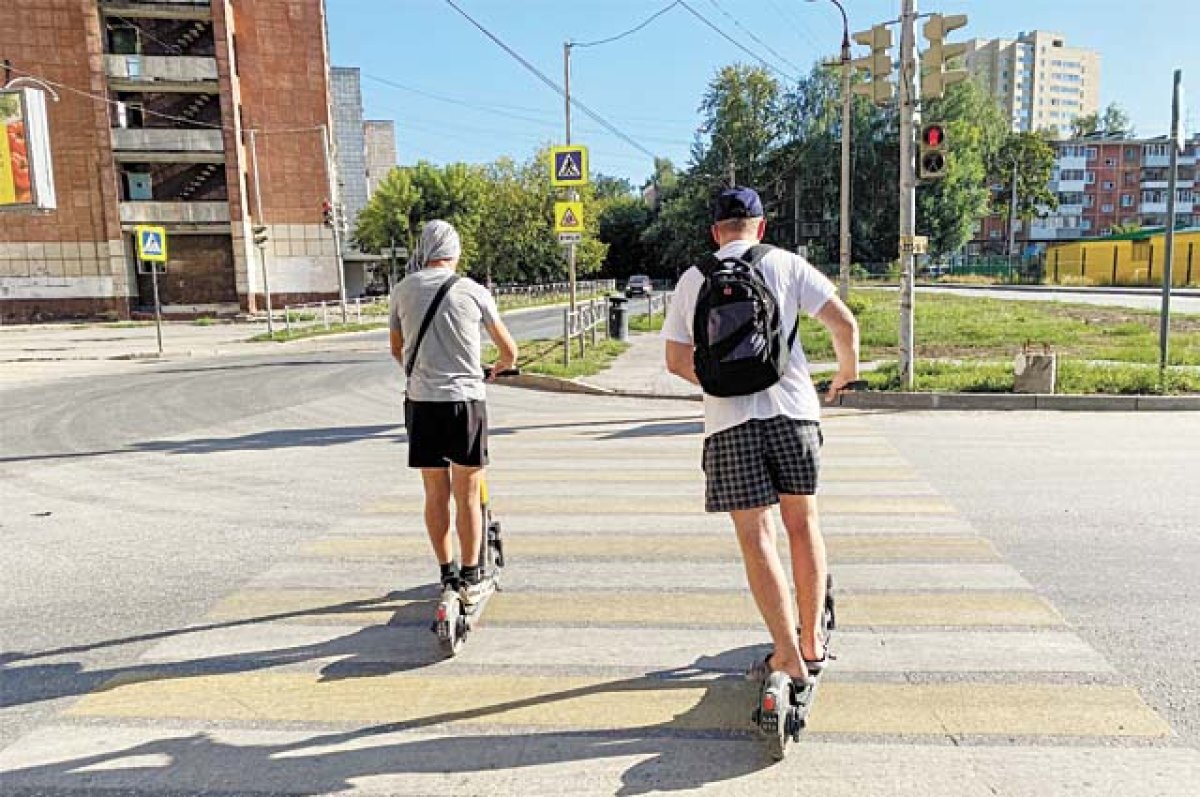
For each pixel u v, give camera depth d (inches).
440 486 144.2
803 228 2554.1
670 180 3223.4
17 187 946.1
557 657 136.9
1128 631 142.7
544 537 202.7
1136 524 205.0
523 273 2500.0
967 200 2341.3
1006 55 5196.9
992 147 2608.3
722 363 103.2
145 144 1524.4
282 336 1023.0
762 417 105.7
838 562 179.6
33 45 1462.8
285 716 119.5
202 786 102.3
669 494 243.8
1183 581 165.9
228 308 1617.9
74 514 235.9
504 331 150.6
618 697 122.9
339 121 2967.5
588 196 2475.4
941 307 1015.0
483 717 118.0
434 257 146.3
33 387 571.5
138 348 928.3
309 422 398.3
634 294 2162.9
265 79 1588.3
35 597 170.1
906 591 162.2
